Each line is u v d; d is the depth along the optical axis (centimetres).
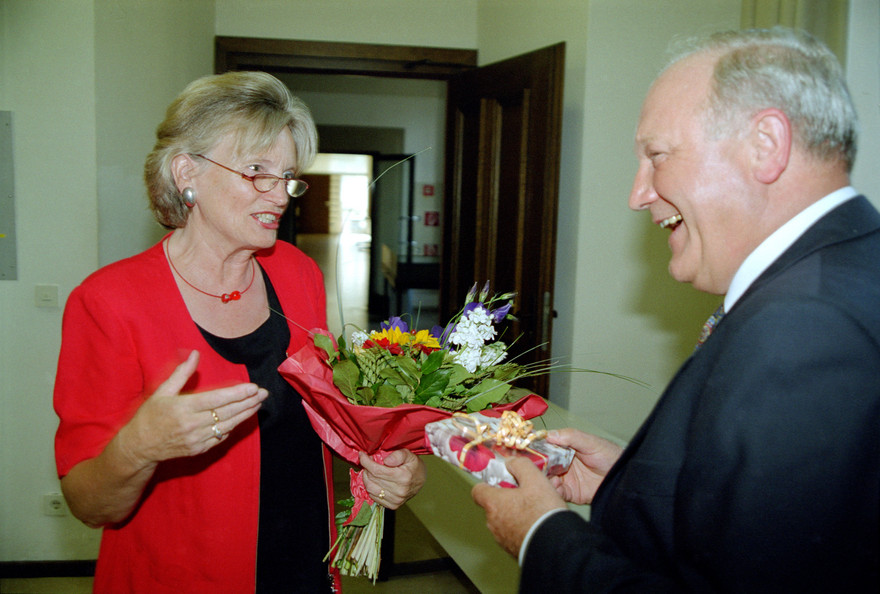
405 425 108
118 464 96
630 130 333
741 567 64
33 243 265
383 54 430
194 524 111
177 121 113
